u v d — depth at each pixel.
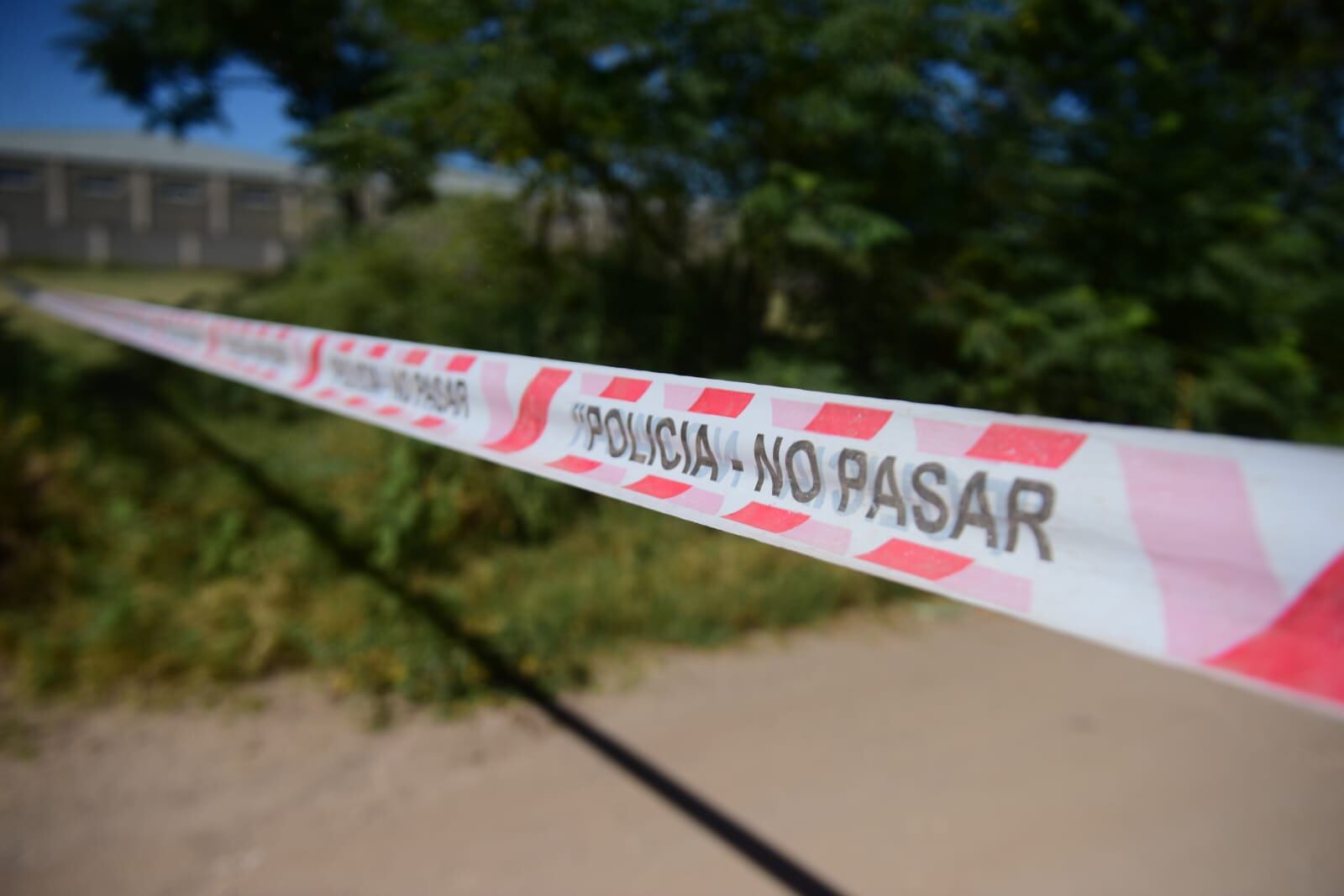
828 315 6.16
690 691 3.89
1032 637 4.73
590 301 6.20
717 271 6.50
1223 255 6.01
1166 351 6.02
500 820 2.87
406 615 4.19
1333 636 0.77
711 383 1.36
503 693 3.76
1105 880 2.71
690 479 1.41
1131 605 0.90
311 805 2.93
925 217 5.64
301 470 5.28
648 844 2.76
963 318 5.59
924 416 1.08
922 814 2.99
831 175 5.49
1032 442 0.98
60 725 3.37
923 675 4.18
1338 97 8.73
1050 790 3.19
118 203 28.36
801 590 4.80
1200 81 6.86
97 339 7.39
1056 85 6.25
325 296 6.44
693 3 4.99
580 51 4.95
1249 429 6.75
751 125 5.57
